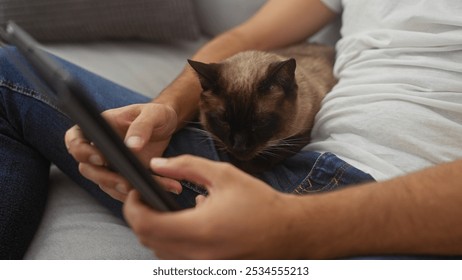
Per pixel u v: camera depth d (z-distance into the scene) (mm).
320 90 1221
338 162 867
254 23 1370
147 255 921
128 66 1588
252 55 1199
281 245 629
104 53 1648
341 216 642
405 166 844
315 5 1363
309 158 920
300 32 1398
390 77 929
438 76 880
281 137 1133
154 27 1644
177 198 934
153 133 912
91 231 977
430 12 938
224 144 1115
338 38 1538
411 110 864
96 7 1585
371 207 648
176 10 1632
